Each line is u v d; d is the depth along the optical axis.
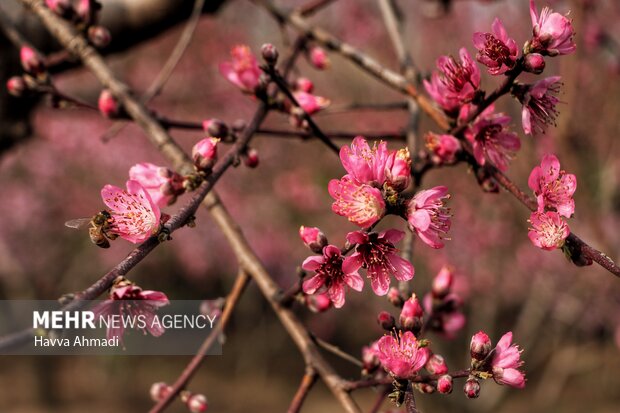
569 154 4.84
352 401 1.70
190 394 1.95
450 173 8.09
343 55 2.46
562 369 10.05
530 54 1.50
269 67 1.84
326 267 1.46
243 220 10.20
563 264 8.29
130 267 1.24
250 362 12.84
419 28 9.18
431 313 2.17
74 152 10.22
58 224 11.08
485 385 8.45
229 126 2.16
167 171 1.63
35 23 2.88
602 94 6.28
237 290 2.07
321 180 9.52
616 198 6.17
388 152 1.43
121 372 11.80
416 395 8.86
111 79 2.39
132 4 2.85
